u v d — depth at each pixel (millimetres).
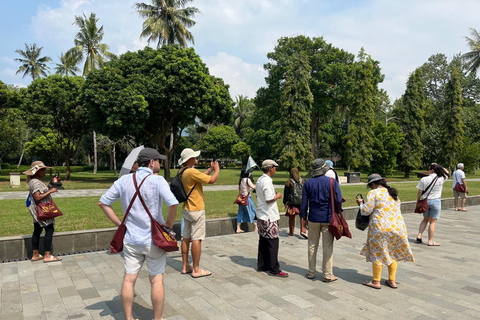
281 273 5211
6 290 4559
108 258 6105
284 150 27031
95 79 22016
